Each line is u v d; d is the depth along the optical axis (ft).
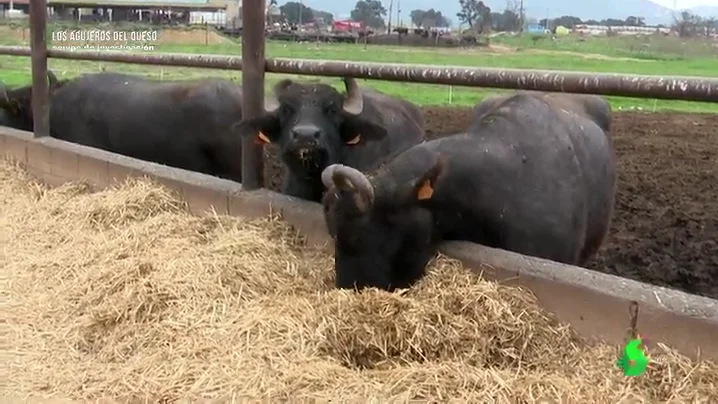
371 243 15.08
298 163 20.02
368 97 25.59
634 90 13.65
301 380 12.45
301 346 13.46
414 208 15.25
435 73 16.66
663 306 12.74
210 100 28.66
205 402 12.26
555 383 12.17
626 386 12.08
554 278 14.14
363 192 14.49
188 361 13.28
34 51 30.63
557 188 17.60
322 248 18.22
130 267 16.58
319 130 19.65
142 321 15.01
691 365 12.15
